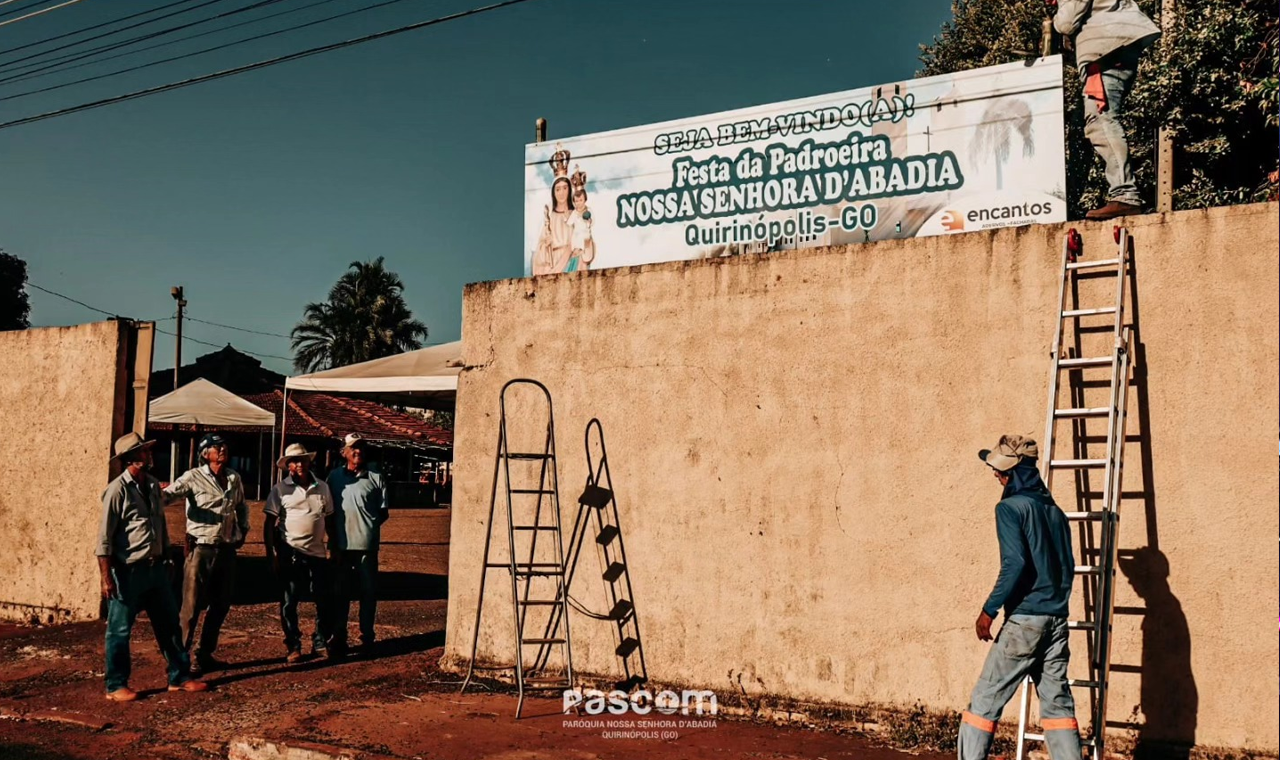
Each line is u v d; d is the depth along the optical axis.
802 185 8.22
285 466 9.38
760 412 7.69
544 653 8.38
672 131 8.76
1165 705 6.21
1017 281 6.89
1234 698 6.06
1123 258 6.41
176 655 8.31
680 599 7.85
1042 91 7.48
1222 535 6.17
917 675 6.95
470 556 8.77
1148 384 6.45
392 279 64.38
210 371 49.62
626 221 8.88
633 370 8.22
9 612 11.67
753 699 7.48
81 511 11.33
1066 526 5.87
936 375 7.08
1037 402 6.75
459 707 7.68
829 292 7.51
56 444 11.63
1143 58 15.54
